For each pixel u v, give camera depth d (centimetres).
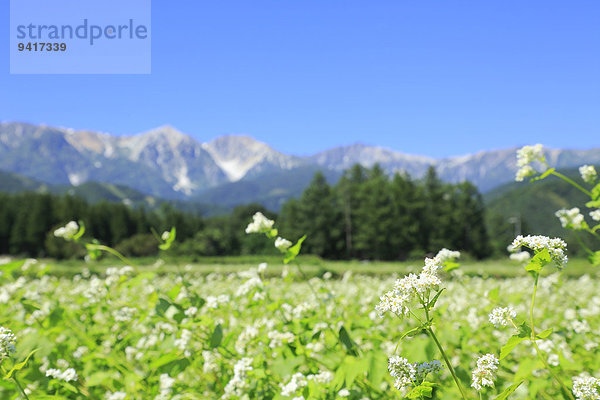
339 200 7700
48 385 301
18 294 466
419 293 173
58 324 379
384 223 6725
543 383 261
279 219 8225
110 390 333
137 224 9438
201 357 336
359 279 1204
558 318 529
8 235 8244
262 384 305
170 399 310
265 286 388
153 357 372
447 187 7450
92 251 425
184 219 9494
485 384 176
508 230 9006
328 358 331
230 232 9219
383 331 412
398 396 247
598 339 379
